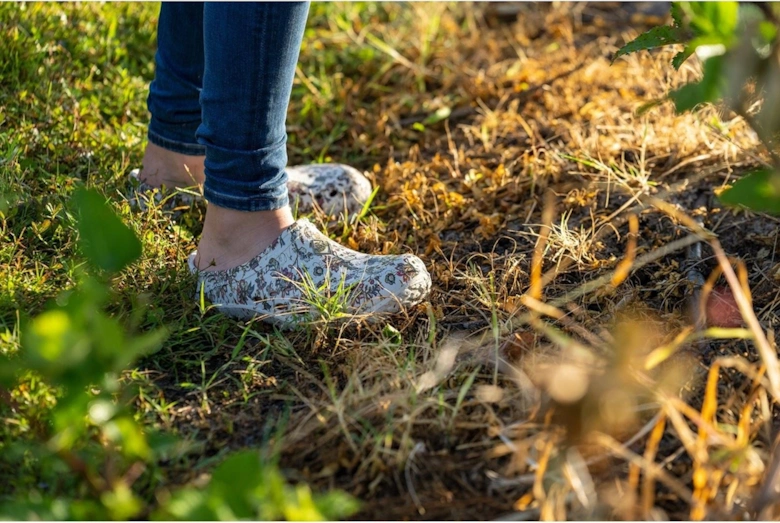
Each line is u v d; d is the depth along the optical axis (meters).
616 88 2.86
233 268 1.83
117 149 2.41
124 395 1.37
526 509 1.27
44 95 2.52
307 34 3.30
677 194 2.20
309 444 1.42
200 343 1.76
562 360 1.56
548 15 3.47
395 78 3.12
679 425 1.24
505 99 2.87
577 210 2.21
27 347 1.08
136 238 1.18
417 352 1.68
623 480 1.31
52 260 1.88
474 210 2.24
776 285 1.82
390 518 1.28
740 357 1.56
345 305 1.76
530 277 1.92
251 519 1.08
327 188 2.28
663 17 3.40
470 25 3.41
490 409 1.44
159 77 2.14
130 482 1.26
